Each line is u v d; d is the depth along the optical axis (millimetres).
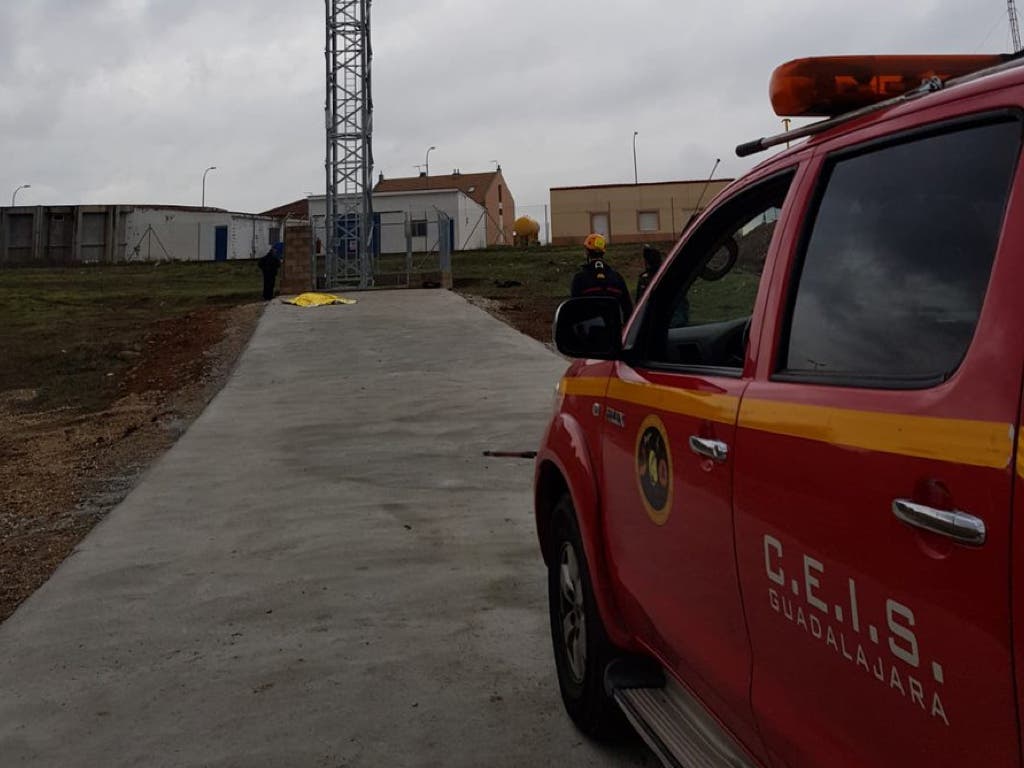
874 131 1910
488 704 3627
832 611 1680
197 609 4754
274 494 7027
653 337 2994
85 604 4836
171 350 16438
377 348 14852
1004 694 1264
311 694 3758
